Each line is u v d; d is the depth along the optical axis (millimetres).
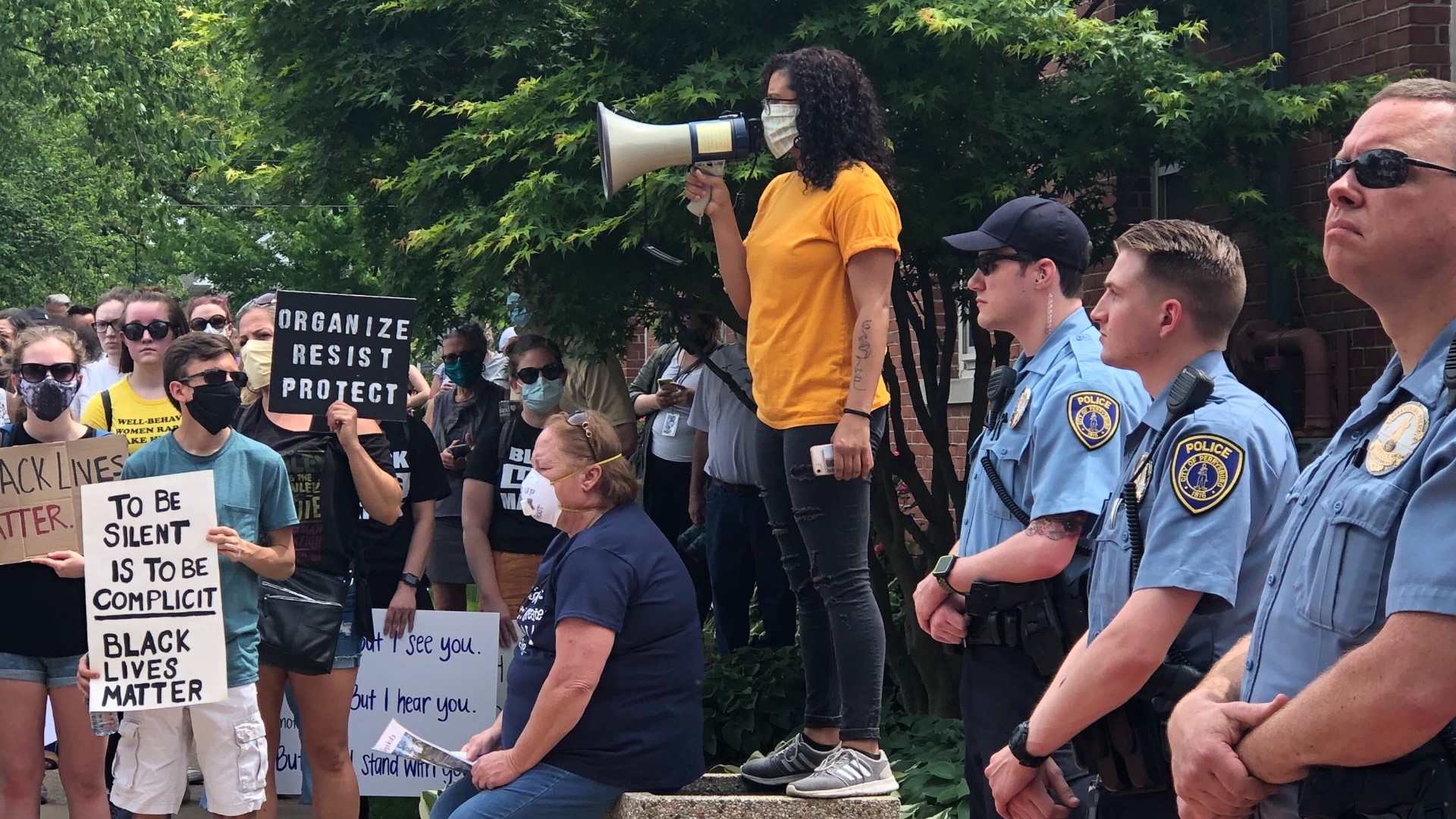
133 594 4395
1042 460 3186
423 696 5980
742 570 7660
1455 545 1741
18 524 4715
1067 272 3350
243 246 14938
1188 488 2514
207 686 4371
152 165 20609
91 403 5512
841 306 3906
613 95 5879
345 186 7547
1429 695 1747
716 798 4133
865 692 4062
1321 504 2029
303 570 4918
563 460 4246
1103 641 2553
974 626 3311
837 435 3820
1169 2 6789
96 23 20188
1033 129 5754
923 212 5875
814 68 3898
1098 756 2664
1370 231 1906
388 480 5148
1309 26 6668
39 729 4816
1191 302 2695
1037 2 5605
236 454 4594
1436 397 1874
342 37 6816
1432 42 6066
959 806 5156
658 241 5840
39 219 22891
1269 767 1954
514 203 5766
